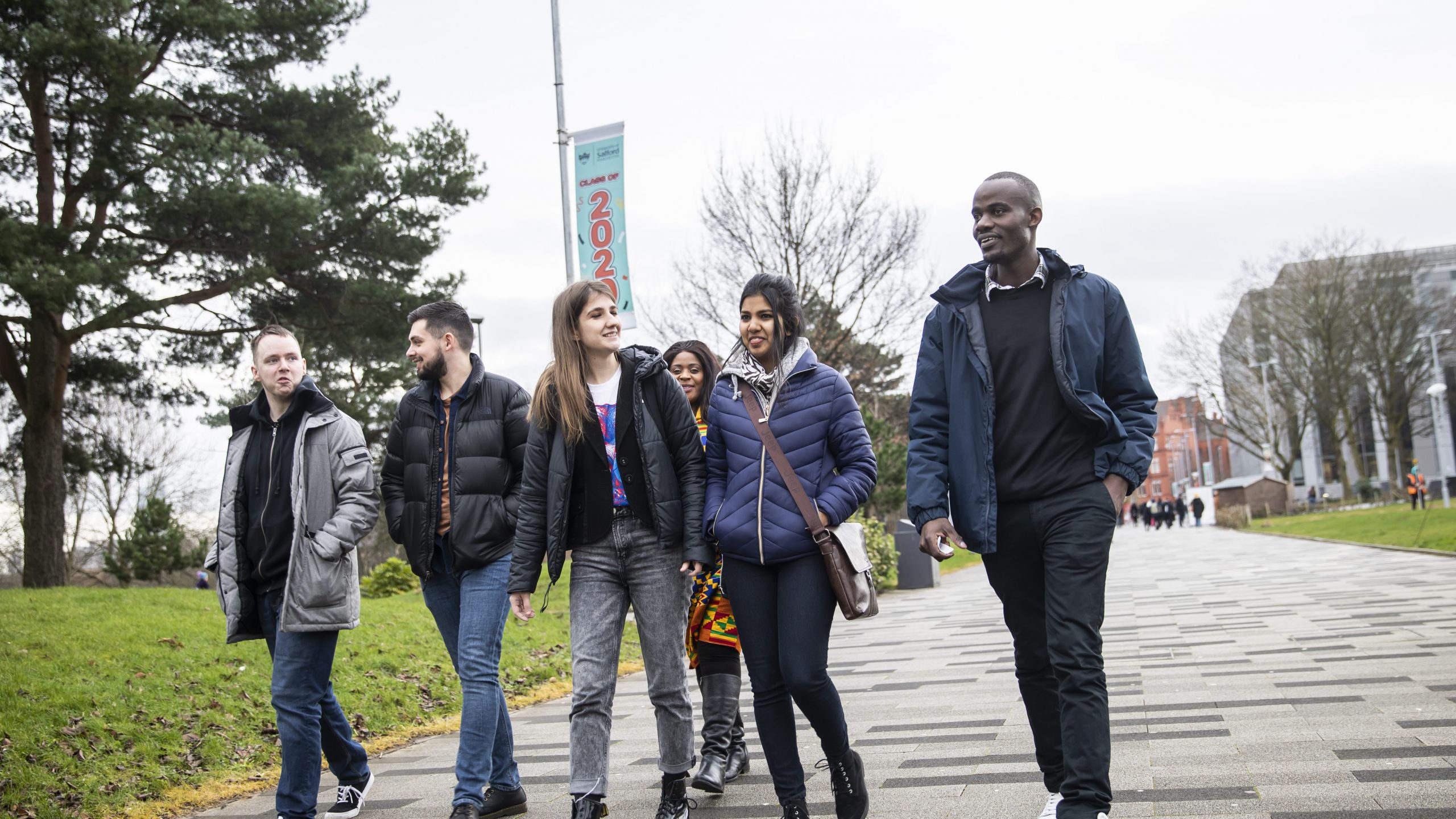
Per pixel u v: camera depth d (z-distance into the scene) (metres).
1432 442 70.12
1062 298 3.30
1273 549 26.05
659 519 3.74
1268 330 47.41
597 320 3.80
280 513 3.97
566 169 12.17
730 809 4.07
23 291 13.75
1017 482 3.29
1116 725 5.14
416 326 4.17
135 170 15.40
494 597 4.04
